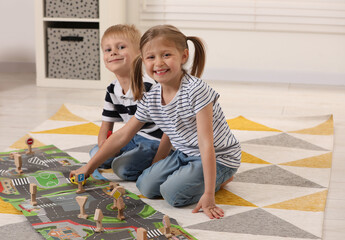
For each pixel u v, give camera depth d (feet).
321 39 10.03
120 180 5.09
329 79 10.18
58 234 3.85
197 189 4.44
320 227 4.09
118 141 4.81
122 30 5.24
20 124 7.08
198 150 4.61
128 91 5.20
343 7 9.76
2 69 11.04
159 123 4.67
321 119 7.50
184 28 10.39
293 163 5.64
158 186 4.58
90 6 9.33
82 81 9.57
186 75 4.44
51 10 9.44
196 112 4.31
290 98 8.96
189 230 4.01
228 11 10.11
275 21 10.02
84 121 7.31
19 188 4.75
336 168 5.55
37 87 9.59
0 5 10.79
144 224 4.03
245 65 10.41
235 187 4.92
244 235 3.93
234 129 7.01
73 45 9.51
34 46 10.94
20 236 3.86
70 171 5.19
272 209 4.42
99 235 3.84
